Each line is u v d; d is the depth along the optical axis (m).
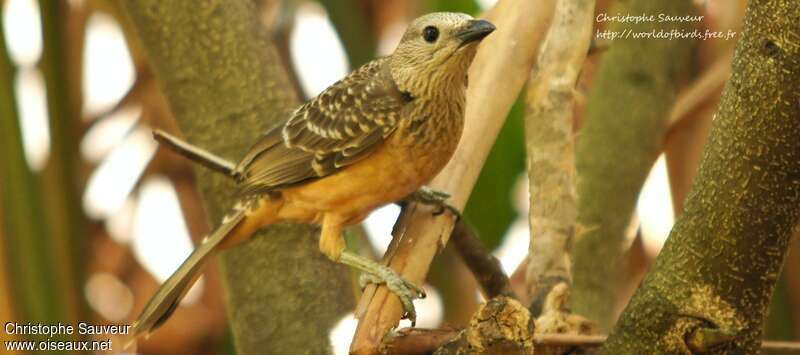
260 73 10.59
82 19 13.70
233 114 10.49
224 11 10.65
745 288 6.20
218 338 13.92
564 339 7.36
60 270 10.79
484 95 9.07
